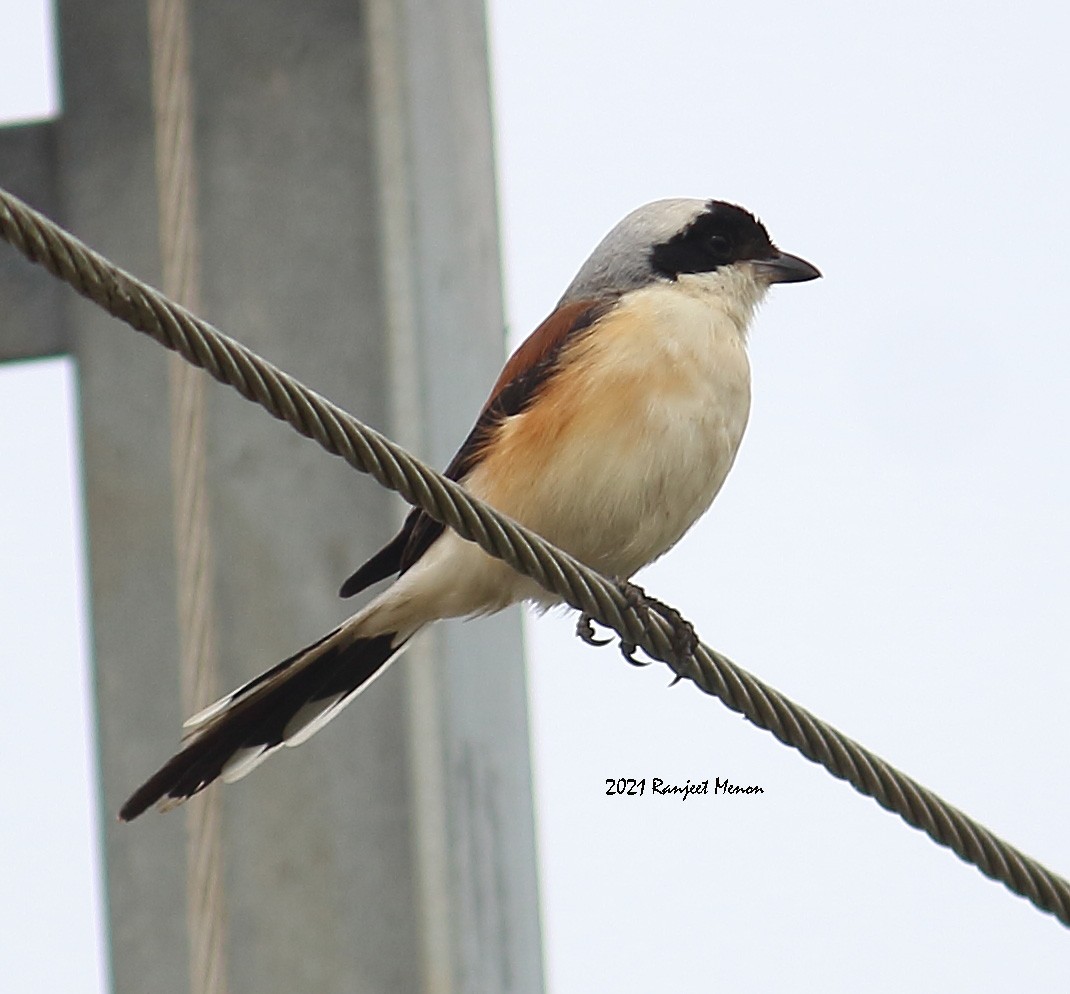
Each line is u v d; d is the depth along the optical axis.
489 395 12.57
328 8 12.62
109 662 12.23
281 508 12.09
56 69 13.02
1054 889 9.26
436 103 12.77
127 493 12.41
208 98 12.57
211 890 11.57
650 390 10.66
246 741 10.44
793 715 9.30
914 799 9.25
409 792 11.73
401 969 11.55
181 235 12.08
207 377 12.23
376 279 12.26
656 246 11.62
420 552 10.87
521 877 12.20
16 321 12.87
